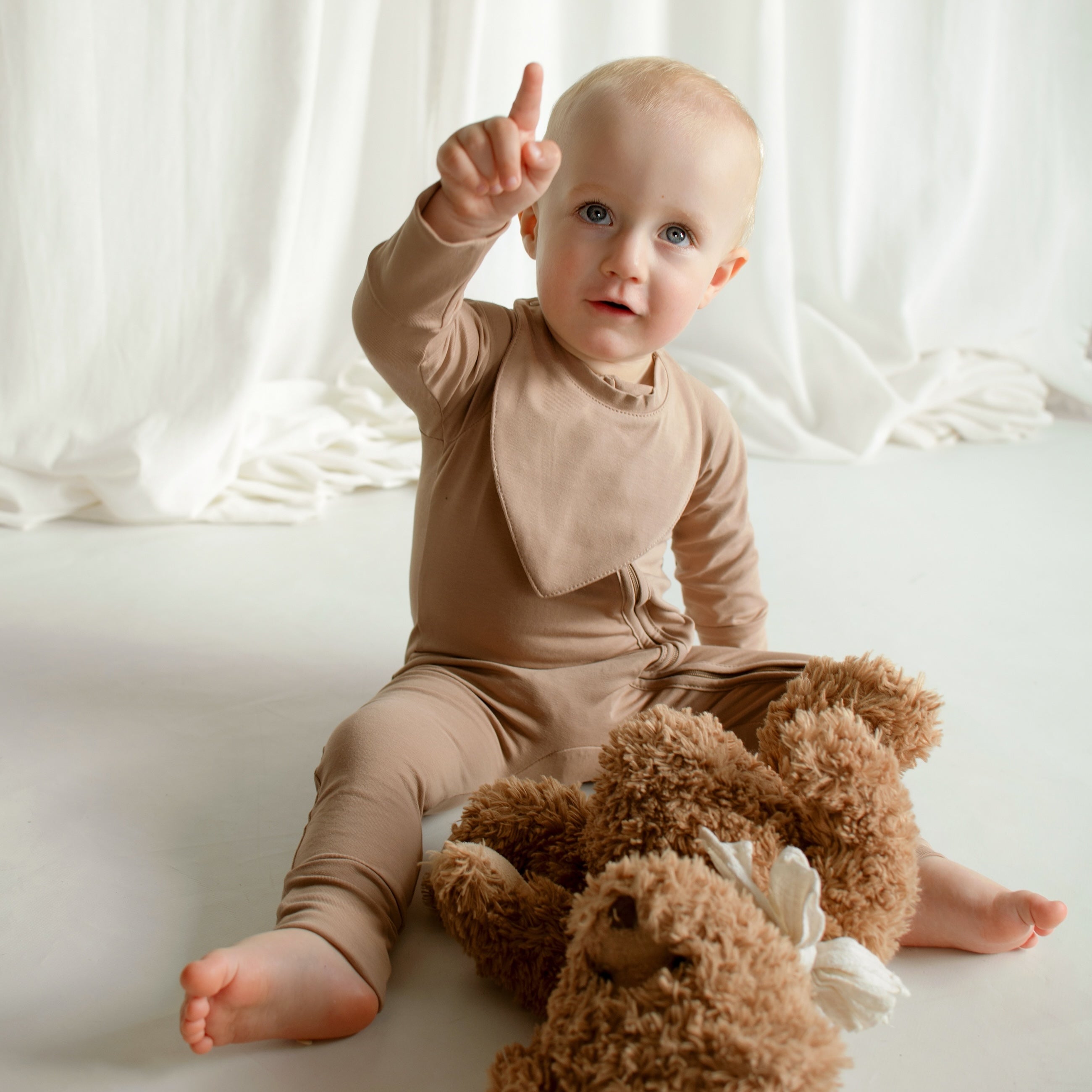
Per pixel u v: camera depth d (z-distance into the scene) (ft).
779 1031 1.93
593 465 3.18
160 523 5.45
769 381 7.46
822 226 7.59
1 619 4.32
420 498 3.34
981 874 3.01
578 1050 2.05
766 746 2.77
